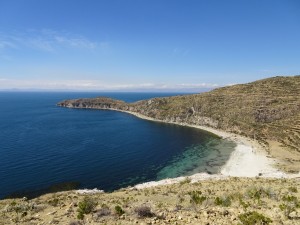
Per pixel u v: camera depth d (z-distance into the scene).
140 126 147.88
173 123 161.75
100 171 65.56
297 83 164.00
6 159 74.81
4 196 49.69
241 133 115.00
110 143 100.12
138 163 73.19
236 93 171.25
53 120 170.88
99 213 16.83
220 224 12.27
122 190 47.00
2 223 16.80
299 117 111.94
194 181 49.38
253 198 20.94
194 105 165.50
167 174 63.56
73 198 34.84
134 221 13.98
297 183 35.50
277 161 68.88
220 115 141.88
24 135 115.06
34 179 59.00
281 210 14.33
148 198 28.08
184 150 88.38
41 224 15.90
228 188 32.59
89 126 146.25
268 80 183.00
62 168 67.50
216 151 84.88
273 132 102.94
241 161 71.06
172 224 12.85
